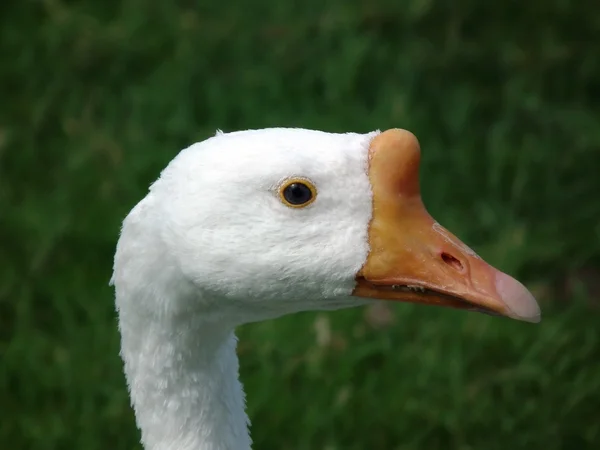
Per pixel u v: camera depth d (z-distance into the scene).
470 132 11.05
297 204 4.85
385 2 12.07
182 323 5.23
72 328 9.23
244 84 11.44
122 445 8.35
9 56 11.87
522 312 4.84
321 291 5.01
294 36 11.88
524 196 10.48
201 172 4.90
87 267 9.81
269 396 8.53
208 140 5.04
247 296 5.01
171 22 12.16
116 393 8.62
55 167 10.80
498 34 11.93
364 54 11.51
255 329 9.02
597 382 8.66
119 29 12.05
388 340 8.95
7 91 11.55
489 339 9.02
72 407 8.62
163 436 5.50
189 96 11.30
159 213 5.02
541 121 11.06
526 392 8.70
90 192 10.43
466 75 11.53
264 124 10.95
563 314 9.29
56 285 9.62
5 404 8.70
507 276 4.96
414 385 8.68
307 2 12.33
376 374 8.75
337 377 8.67
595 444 8.34
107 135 10.98
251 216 4.85
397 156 4.99
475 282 4.93
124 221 5.21
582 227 10.21
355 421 8.45
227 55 11.80
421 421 8.46
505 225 10.16
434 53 11.62
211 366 5.48
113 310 9.41
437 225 5.09
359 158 4.97
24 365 8.91
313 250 4.88
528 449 8.34
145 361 5.38
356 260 4.94
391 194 4.97
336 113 11.02
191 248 4.91
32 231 10.02
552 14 12.03
